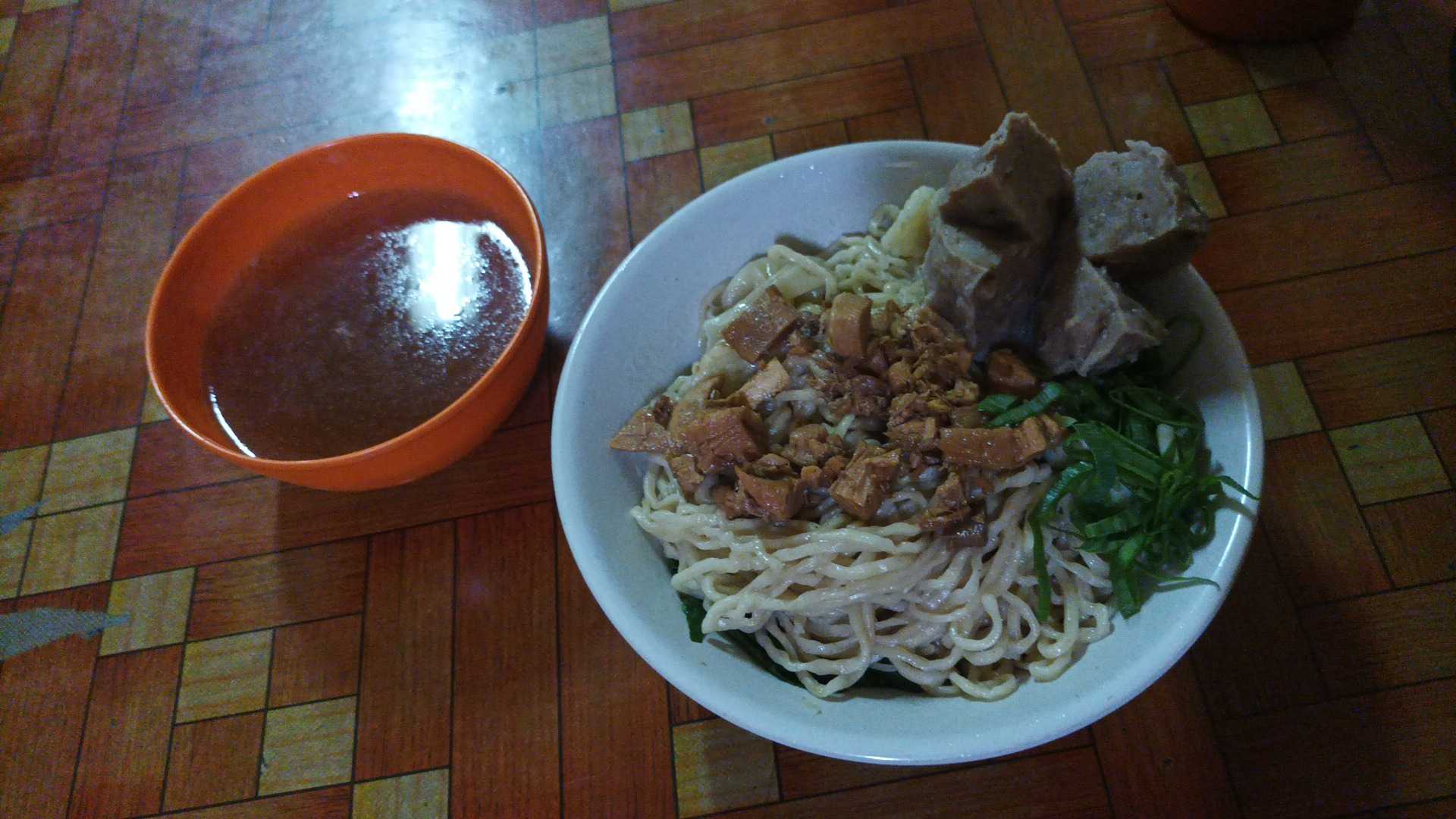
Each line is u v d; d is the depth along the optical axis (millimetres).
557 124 431
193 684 341
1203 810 299
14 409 394
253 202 355
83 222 431
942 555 300
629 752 319
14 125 459
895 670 304
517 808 315
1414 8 413
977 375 319
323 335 349
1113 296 284
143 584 358
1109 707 253
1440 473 335
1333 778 300
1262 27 405
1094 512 295
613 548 298
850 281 344
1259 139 395
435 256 361
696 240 335
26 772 333
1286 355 358
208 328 352
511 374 327
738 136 418
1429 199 376
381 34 465
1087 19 427
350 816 317
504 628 339
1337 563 326
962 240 296
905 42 431
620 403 325
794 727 258
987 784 305
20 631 266
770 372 318
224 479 373
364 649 341
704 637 300
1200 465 289
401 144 359
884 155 333
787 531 310
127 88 464
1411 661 311
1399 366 352
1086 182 297
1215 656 317
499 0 467
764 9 447
